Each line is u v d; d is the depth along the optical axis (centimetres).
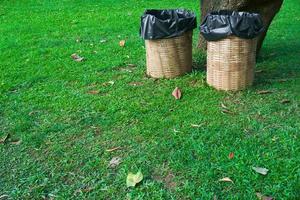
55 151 226
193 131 238
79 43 418
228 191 189
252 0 332
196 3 615
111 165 212
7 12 577
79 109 271
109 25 490
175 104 272
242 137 230
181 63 311
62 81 318
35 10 586
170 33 297
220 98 278
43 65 354
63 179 204
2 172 212
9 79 323
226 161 209
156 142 229
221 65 282
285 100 270
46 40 430
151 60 312
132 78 317
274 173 198
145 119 254
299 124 241
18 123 256
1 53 388
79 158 220
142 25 304
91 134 241
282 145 221
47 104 280
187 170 204
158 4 616
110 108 269
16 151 229
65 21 516
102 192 194
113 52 385
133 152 221
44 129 248
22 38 440
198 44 377
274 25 481
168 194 189
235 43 273
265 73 322
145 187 194
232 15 270
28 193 196
